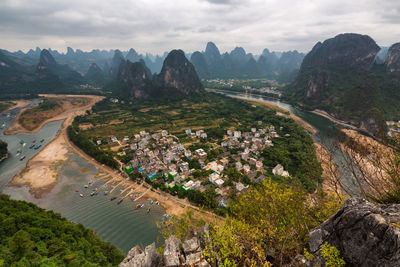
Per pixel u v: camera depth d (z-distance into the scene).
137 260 23.17
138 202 76.00
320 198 20.28
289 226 18.94
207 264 19.97
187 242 23.58
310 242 14.92
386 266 10.23
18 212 51.34
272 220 19.50
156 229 63.47
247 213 22.56
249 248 18.91
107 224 66.19
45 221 50.38
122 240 60.03
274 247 18.59
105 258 45.38
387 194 14.70
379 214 11.49
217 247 21.09
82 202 77.38
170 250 22.33
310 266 14.45
